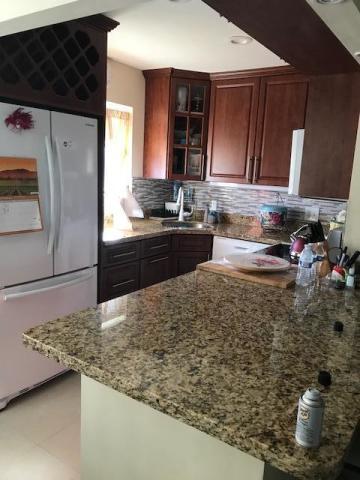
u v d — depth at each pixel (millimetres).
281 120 3449
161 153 3836
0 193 2078
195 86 3779
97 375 1055
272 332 1352
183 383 1008
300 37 1935
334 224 2857
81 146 2504
